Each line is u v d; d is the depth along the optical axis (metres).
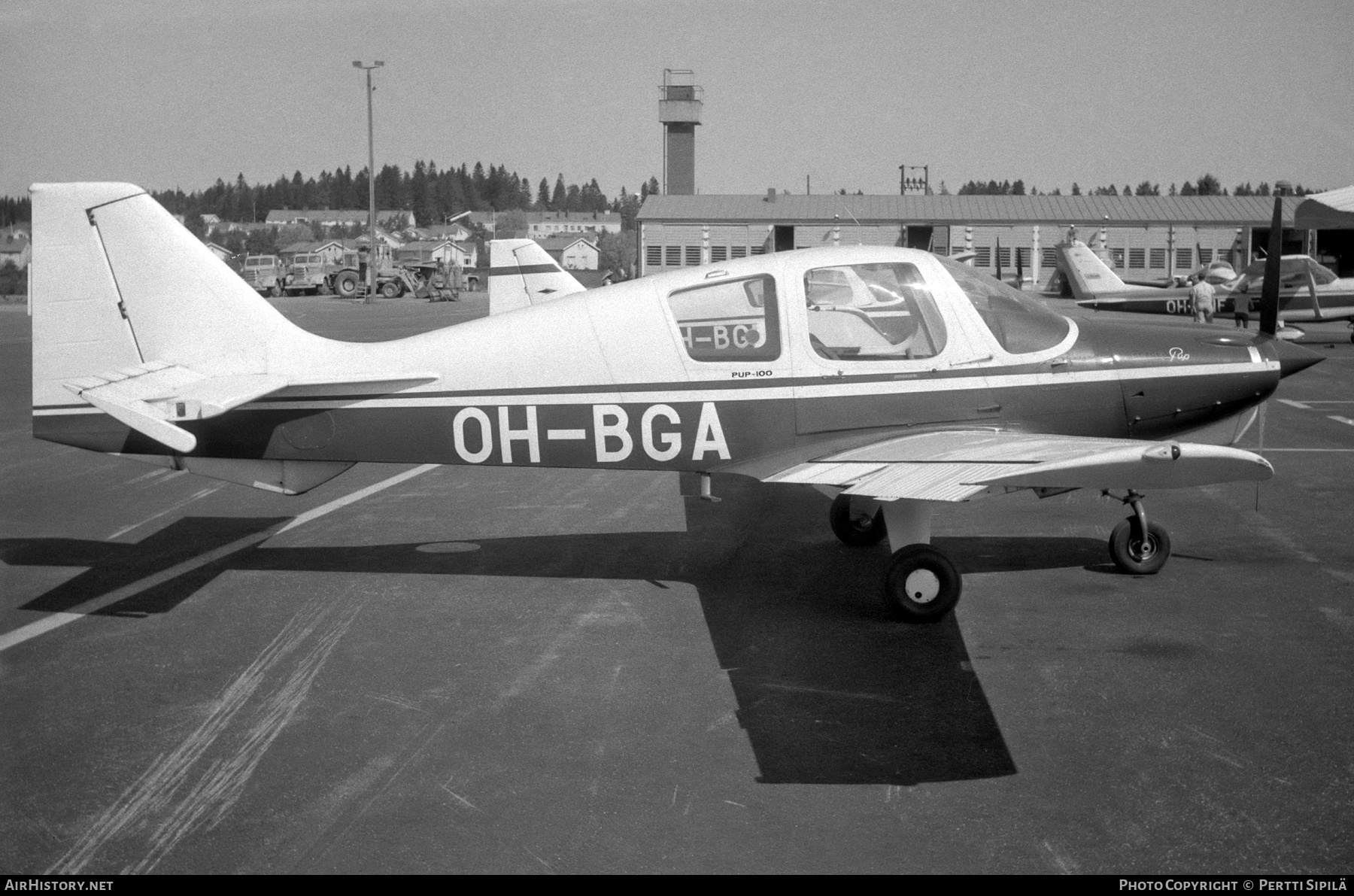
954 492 5.33
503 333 6.80
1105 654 5.52
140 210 6.82
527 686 5.19
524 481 10.62
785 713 4.85
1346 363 21.41
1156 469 5.19
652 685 5.20
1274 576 6.87
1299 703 4.87
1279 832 3.76
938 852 3.66
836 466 6.29
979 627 5.97
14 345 27.56
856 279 6.81
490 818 3.92
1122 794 4.05
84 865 3.62
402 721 4.78
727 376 6.71
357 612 6.37
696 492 9.96
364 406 6.75
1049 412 6.94
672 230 57.09
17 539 8.26
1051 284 42.53
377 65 51.66
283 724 4.76
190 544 8.07
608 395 6.73
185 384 6.47
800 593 6.72
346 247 134.75
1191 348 7.14
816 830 3.82
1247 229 52.28
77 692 5.12
